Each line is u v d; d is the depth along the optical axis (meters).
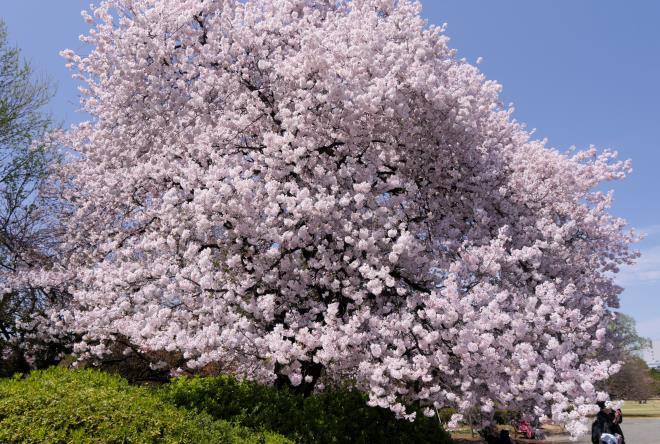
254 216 8.02
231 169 7.68
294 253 8.82
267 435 6.31
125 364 12.44
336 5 12.13
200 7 9.95
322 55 8.86
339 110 9.18
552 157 12.34
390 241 8.33
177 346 7.07
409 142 10.04
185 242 8.46
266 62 9.38
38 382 6.45
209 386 7.57
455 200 10.72
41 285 13.04
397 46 9.30
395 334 7.43
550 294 7.69
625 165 12.55
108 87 10.88
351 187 8.89
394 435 7.82
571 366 7.45
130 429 5.17
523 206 11.01
